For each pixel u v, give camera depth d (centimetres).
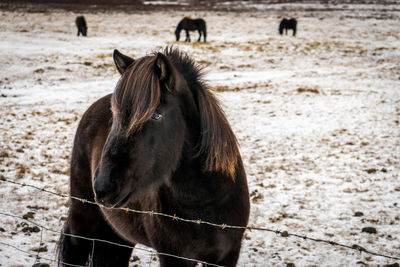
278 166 838
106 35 2844
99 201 233
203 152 254
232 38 2847
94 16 3709
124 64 255
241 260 494
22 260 460
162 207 269
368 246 531
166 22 3566
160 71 227
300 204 660
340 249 523
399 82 1692
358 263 488
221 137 258
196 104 257
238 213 276
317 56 2320
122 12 4122
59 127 1103
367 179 766
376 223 591
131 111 220
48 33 2764
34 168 787
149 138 231
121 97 223
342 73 1908
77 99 1462
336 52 2397
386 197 684
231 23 3534
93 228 371
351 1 5075
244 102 1416
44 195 655
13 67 1864
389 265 471
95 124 350
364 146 958
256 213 626
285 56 2316
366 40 2739
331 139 1014
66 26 3111
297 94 1513
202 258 279
